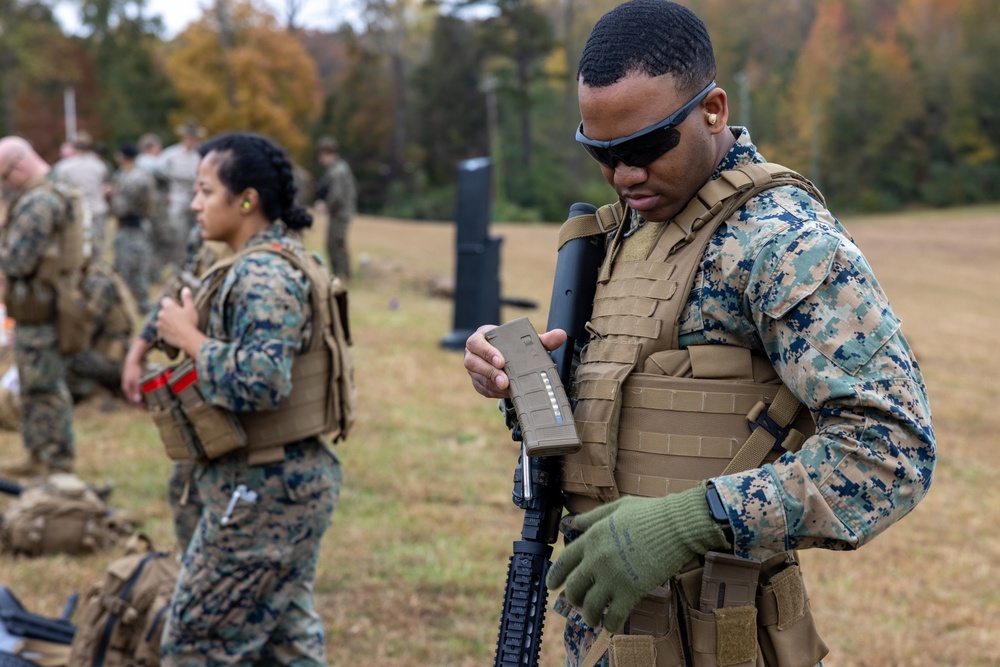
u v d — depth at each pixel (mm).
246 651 2865
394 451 6859
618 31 1671
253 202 3002
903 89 60750
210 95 51656
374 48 67375
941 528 6121
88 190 12773
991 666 4184
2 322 7109
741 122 60156
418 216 59188
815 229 1621
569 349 1937
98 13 59688
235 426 2793
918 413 1559
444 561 4965
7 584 4391
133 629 3260
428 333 11414
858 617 4660
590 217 2006
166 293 3746
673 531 1561
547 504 1876
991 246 35188
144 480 5973
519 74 59938
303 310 2850
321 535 2980
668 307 1752
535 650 1784
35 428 5504
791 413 1685
